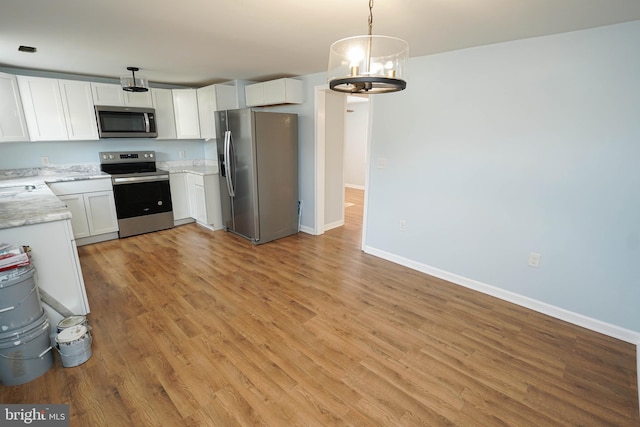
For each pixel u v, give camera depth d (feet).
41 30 7.75
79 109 13.30
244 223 14.07
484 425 5.24
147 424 5.18
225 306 8.77
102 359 6.65
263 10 6.45
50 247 7.19
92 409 5.44
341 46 5.01
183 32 7.92
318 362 6.64
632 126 6.86
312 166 14.37
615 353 7.02
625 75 6.81
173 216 16.02
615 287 7.49
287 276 10.68
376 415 5.40
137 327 7.77
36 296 6.22
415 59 10.05
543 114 7.93
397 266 11.58
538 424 5.28
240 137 13.14
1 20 7.01
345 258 12.26
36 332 6.01
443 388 6.00
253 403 5.61
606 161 7.25
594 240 7.64
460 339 7.45
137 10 6.48
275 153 13.60
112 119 14.06
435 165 10.17
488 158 9.00
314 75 13.32
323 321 8.11
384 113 11.20
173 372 6.31
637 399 5.78
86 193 13.09
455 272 10.28
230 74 13.60
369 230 12.62
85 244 13.46
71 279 7.58
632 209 7.08
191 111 16.08
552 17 6.48
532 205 8.43
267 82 13.88
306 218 15.30
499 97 8.55
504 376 6.31
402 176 11.11
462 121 9.34
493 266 9.39
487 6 6.01
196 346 7.10
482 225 9.43
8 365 5.76
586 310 7.95
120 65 11.79
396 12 6.40
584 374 6.38
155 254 12.46
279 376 6.24
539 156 8.14
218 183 15.40
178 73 13.38
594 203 7.52
